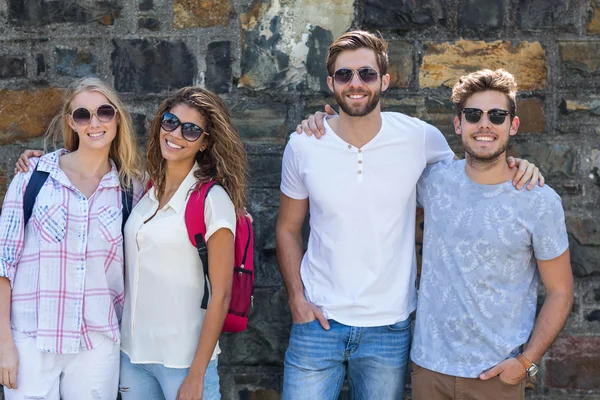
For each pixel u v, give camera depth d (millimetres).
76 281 2545
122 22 3266
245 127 3293
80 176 2695
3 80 3279
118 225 2629
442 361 2602
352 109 2676
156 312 2549
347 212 2709
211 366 2633
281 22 3250
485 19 3250
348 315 2709
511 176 2588
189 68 3279
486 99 2527
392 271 2732
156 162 2664
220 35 3266
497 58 3264
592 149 3270
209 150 2672
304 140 2801
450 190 2646
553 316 2555
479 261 2547
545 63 3264
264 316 3320
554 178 3283
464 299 2561
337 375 2809
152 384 2645
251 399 3336
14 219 2562
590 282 3283
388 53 3270
